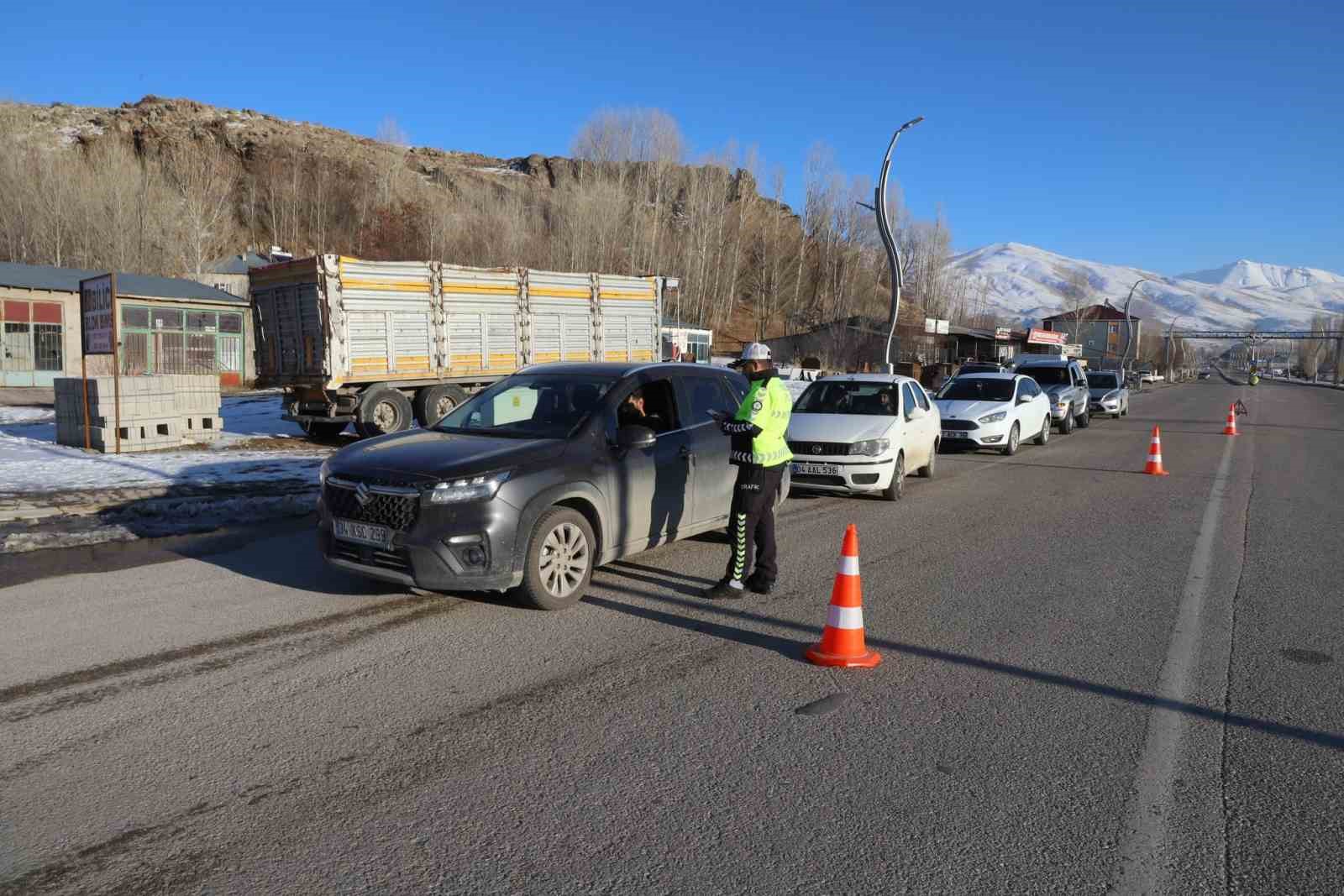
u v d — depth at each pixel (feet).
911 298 306.14
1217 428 79.25
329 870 9.63
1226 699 15.16
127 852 9.88
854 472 34.14
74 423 44.52
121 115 388.98
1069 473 45.34
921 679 15.93
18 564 22.79
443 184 369.50
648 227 237.86
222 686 14.78
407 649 16.79
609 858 9.97
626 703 14.48
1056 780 12.10
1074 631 18.89
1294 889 9.64
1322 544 28.04
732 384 26.25
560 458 19.62
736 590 20.80
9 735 12.80
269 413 68.95
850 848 10.29
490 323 55.62
